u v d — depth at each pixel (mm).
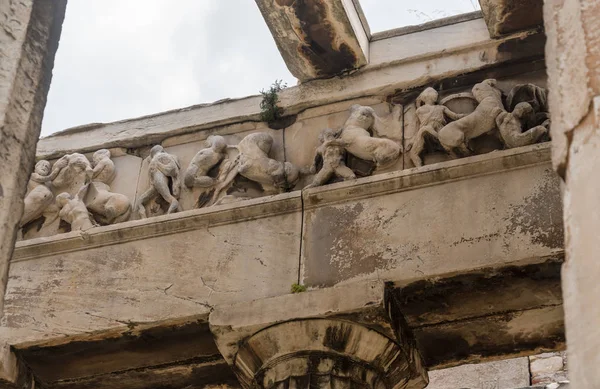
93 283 9969
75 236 10266
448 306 9125
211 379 10039
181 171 10617
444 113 9867
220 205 10031
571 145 5289
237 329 9188
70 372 10094
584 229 5020
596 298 4812
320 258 9375
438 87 10219
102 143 11086
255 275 9500
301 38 10352
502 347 9438
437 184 9414
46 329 9828
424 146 9773
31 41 7449
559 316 9039
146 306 9664
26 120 7184
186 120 10969
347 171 9859
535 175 9164
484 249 8898
